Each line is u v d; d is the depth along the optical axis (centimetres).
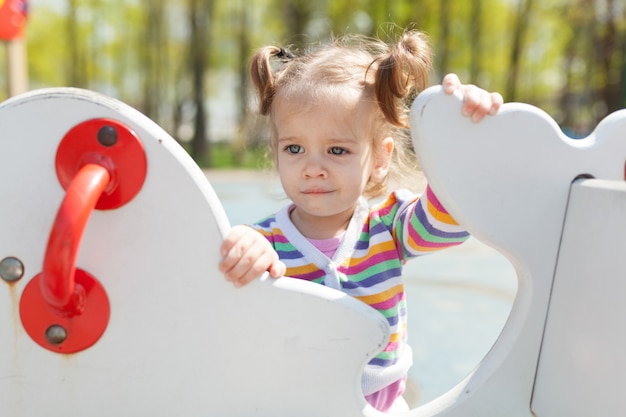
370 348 70
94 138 63
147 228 66
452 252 318
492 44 1399
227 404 70
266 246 70
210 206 66
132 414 70
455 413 75
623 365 63
